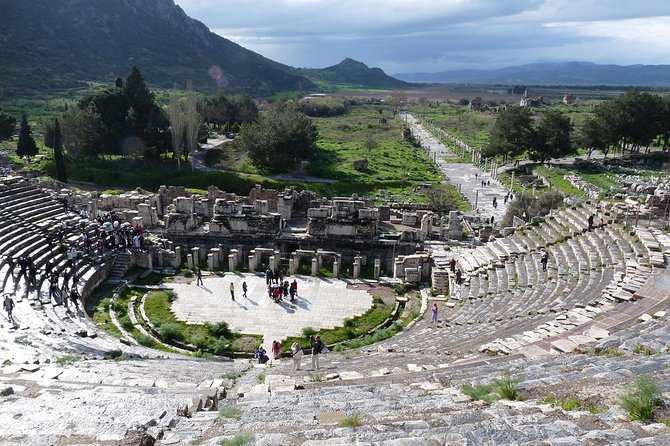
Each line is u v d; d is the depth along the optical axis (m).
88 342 27.48
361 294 40.47
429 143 147.75
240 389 17.39
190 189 73.25
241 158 99.31
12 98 159.62
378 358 23.22
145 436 10.73
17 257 37.47
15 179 52.97
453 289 39.19
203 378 20.20
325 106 192.25
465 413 11.22
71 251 40.94
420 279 43.03
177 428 12.19
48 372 19.28
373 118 183.75
